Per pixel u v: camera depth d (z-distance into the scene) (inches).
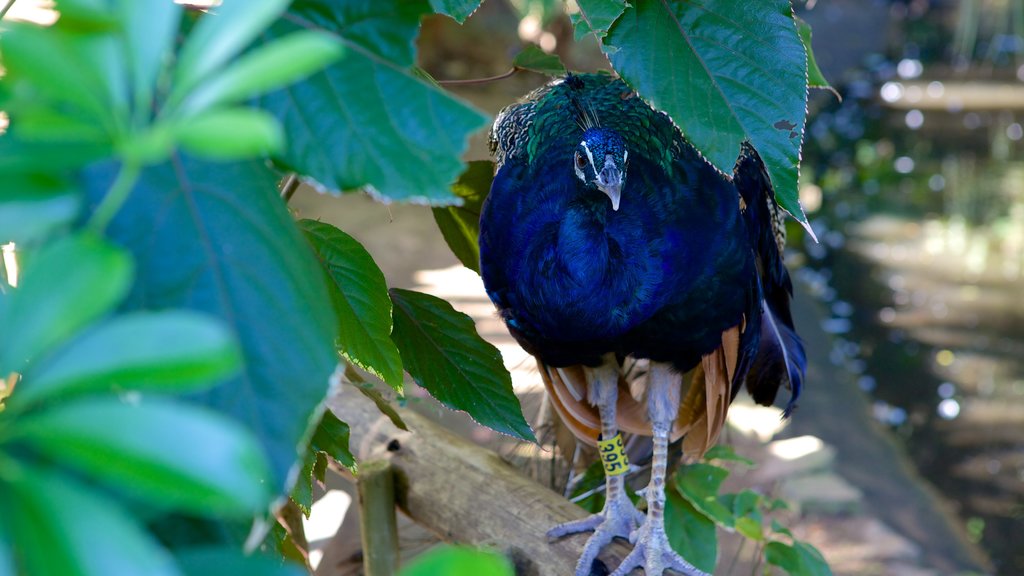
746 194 206.8
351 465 160.6
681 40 129.6
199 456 53.8
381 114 92.1
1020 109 848.9
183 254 81.0
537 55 187.9
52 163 62.0
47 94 62.1
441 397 165.5
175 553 71.8
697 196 186.7
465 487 211.9
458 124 92.1
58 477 57.3
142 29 62.7
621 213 185.6
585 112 191.0
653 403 201.5
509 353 322.3
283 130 91.1
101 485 63.8
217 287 81.0
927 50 985.5
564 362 201.5
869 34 1027.9
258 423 78.8
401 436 227.8
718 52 129.6
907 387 473.1
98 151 61.6
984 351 505.0
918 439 434.9
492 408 164.7
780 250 235.0
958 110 850.1
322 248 136.8
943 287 568.4
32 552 53.3
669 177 186.4
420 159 91.1
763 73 128.3
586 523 198.2
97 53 62.1
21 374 71.6
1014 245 616.7
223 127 58.7
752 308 203.9
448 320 160.1
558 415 234.8
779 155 127.5
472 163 196.2
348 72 93.0
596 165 178.1
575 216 184.9
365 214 526.3
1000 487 402.3
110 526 54.4
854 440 408.5
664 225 185.8
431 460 220.8
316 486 288.7
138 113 62.0
